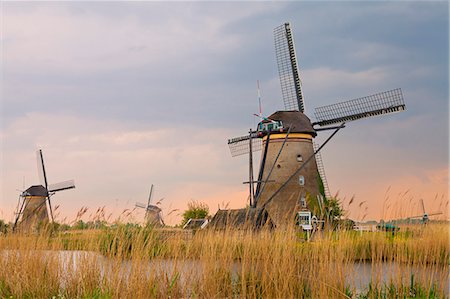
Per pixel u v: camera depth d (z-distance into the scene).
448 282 10.70
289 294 10.35
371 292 10.60
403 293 10.45
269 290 10.50
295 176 37.84
